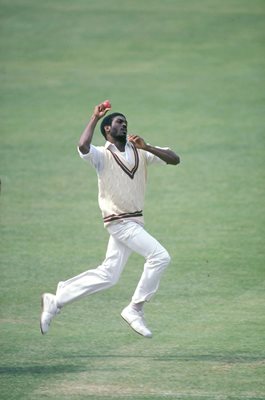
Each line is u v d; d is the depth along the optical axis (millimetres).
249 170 69125
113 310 41312
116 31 107562
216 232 55156
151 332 36625
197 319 39531
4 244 52938
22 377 31781
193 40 104562
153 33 106875
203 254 50688
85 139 33594
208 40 104375
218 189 64938
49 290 44344
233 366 32844
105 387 30641
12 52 101875
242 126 80000
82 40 105188
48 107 86312
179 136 77750
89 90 90812
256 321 39000
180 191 64812
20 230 55969
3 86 92438
